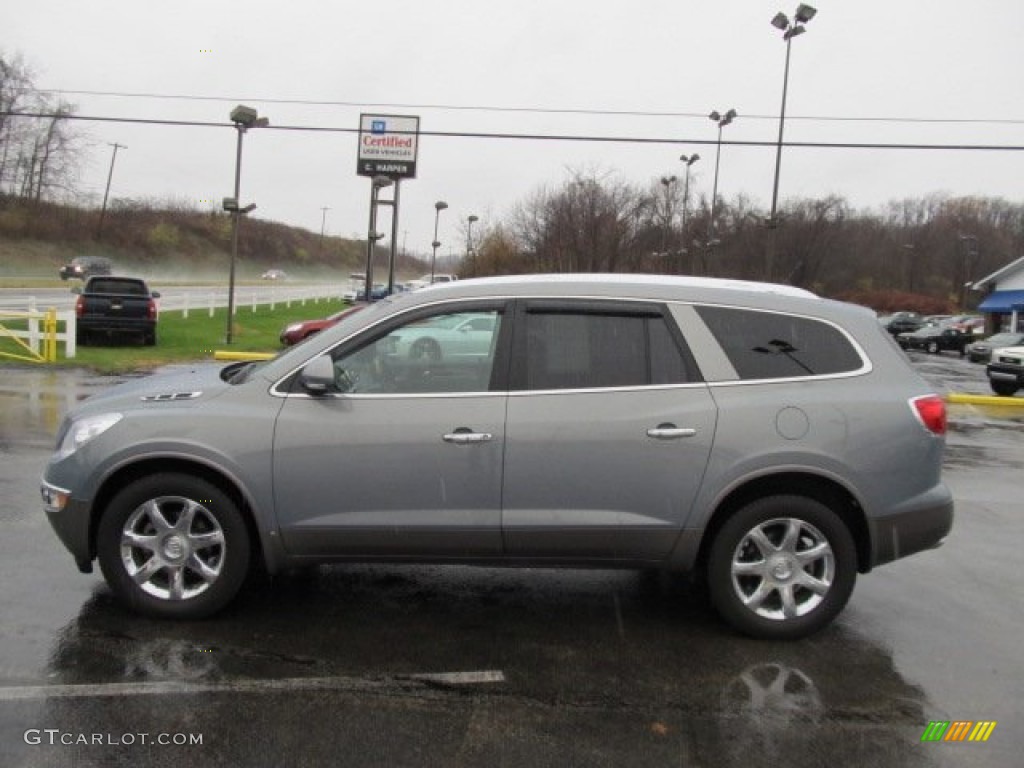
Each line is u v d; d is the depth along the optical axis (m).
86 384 13.74
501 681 3.79
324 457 4.16
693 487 4.17
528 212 49.22
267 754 3.14
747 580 4.36
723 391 4.23
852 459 4.18
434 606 4.67
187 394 4.34
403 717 3.45
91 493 4.21
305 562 4.29
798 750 3.30
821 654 4.17
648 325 4.32
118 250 86.56
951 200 96.50
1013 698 3.77
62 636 4.07
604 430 4.15
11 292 37.44
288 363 4.31
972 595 5.09
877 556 4.28
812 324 4.38
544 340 4.29
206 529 4.30
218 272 101.44
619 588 5.04
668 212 46.88
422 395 4.21
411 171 31.86
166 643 4.05
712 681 3.85
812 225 58.22
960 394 20.27
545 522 4.17
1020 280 46.47
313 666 3.88
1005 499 7.93
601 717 3.50
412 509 4.20
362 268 143.88
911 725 3.52
